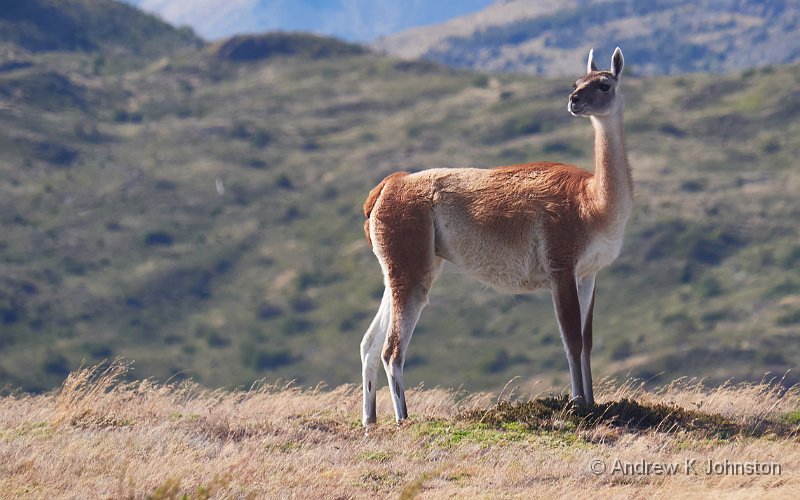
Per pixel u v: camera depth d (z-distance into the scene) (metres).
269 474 21.69
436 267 27.89
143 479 20.78
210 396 31.84
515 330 199.88
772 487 20.27
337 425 26.73
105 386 29.44
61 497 19.86
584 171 26.73
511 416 26.14
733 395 29.77
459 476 21.81
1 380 188.12
